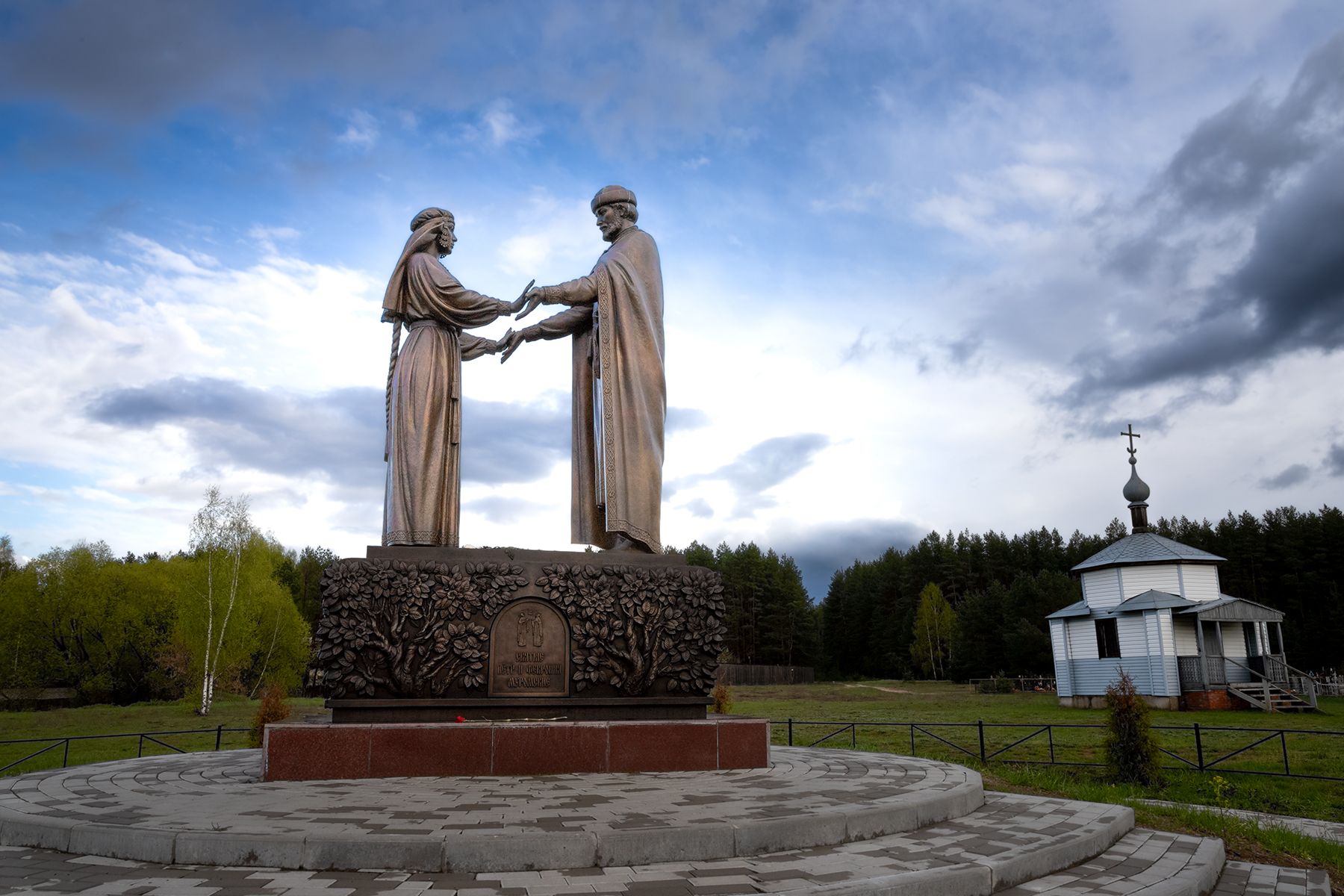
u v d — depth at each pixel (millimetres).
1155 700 37562
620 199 13953
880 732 27250
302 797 8773
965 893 6730
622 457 12867
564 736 10789
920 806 8633
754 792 9227
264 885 6191
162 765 12000
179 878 6359
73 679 56938
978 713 36188
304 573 84750
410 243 12844
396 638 10883
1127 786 16438
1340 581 73062
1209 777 17578
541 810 7996
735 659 100125
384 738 10305
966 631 82188
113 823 7379
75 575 56438
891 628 101375
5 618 54750
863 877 6543
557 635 11547
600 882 6332
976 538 109875
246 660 48844
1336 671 66188
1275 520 83500
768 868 6812
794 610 100938
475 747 10508
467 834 6852
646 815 7746
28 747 25344
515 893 6012
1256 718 32219
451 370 12539
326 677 10672
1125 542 41469
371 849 6617
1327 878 8531
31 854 7117
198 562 46062
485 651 11203
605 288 13289
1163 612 37781
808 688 72812
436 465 12055
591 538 13352
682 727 11227
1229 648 39469
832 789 9492
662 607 11984
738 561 103688
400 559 11328
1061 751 21703
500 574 11453
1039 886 7188
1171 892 7133
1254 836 10203
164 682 56969
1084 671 40875
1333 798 15508
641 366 13195
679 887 6238
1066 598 77500
